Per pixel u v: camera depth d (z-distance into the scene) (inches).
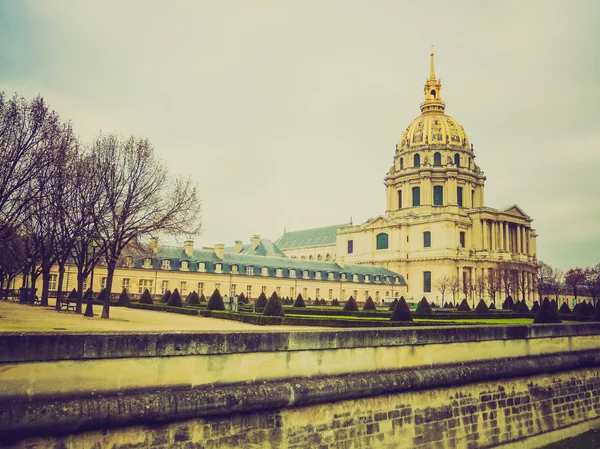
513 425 911.0
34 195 1198.3
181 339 553.6
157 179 1614.2
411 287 5128.0
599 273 5118.1
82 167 1541.6
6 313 1385.3
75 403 478.6
